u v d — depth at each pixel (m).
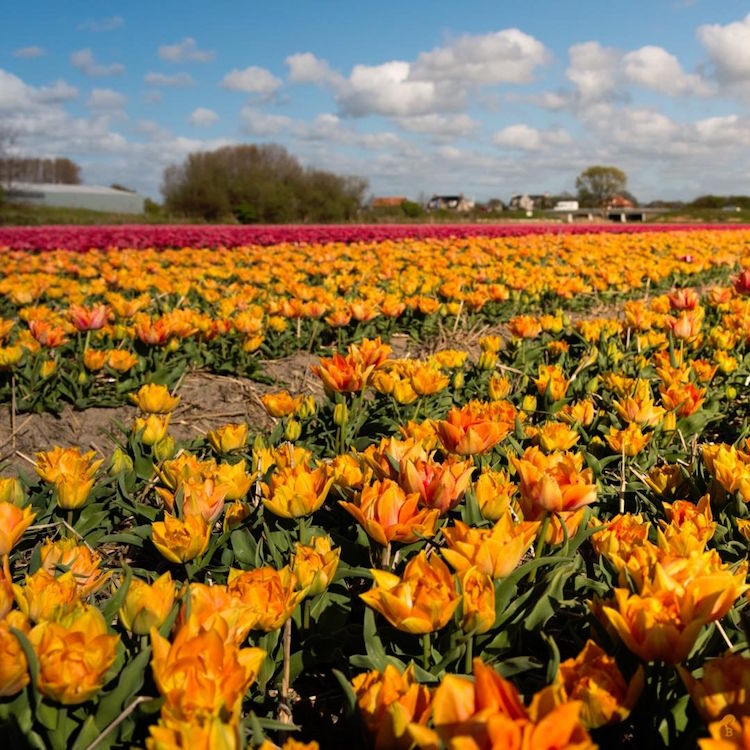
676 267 11.91
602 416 4.02
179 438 5.07
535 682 1.84
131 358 5.34
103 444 4.95
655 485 2.91
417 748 1.41
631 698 1.47
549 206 111.38
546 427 3.10
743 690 1.37
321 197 56.12
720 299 7.17
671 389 3.83
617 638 1.75
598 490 3.09
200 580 2.55
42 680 1.49
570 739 1.14
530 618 1.94
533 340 6.23
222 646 1.45
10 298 9.63
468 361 6.36
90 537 2.99
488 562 1.79
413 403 4.39
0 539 2.06
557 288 9.05
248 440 4.16
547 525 2.11
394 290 9.47
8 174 62.81
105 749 1.56
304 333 7.30
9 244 18.69
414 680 1.64
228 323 6.43
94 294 10.18
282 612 1.80
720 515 2.67
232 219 55.97
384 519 1.97
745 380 5.12
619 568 1.83
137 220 51.59
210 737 1.28
